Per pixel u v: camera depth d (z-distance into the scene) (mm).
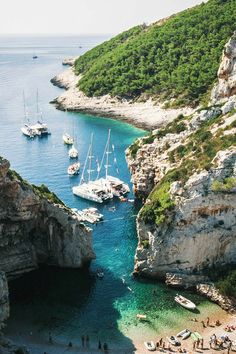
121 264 71062
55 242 69062
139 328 56438
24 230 68062
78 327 56531
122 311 59562
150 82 186000
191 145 81688
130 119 171000
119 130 158000
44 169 118062
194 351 52219
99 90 195125
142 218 65812
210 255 64812
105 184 102875
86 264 70625
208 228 64250
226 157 65375
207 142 73750
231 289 59750
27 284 65438
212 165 65750
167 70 190125
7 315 55156
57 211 68000
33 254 68625
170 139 90188
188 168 68812
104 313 59188
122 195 100562
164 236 64875
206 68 177500
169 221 64750
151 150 92125
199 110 94250
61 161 124500
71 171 114062
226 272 63094
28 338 54344
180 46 199500
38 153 131875
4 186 63469
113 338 54656
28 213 66375
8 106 195500
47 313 59125
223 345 52938
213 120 85375
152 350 52500
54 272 68375
